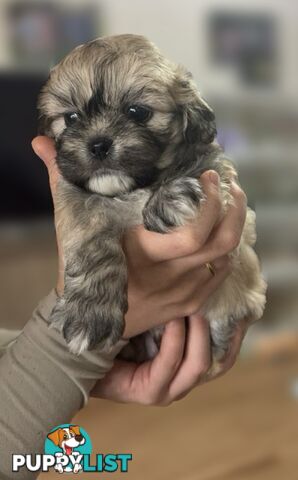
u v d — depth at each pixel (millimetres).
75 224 279
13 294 667
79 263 267
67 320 260
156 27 893
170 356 288
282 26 981
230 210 266
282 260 935
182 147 290
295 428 436
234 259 303
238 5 954
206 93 829
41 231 691
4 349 282
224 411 472
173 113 286
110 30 842
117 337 258
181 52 916
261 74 961
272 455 392
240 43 956
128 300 265
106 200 282
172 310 273
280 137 915
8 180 678
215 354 319
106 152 274
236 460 390
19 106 672
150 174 281
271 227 906
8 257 671
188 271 263
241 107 879
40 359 255
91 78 281
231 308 315
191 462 387
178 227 257
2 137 671
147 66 282
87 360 259
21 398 249
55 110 298
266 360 592
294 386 514
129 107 279
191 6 922
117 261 261
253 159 854
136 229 267
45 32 768
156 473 373
